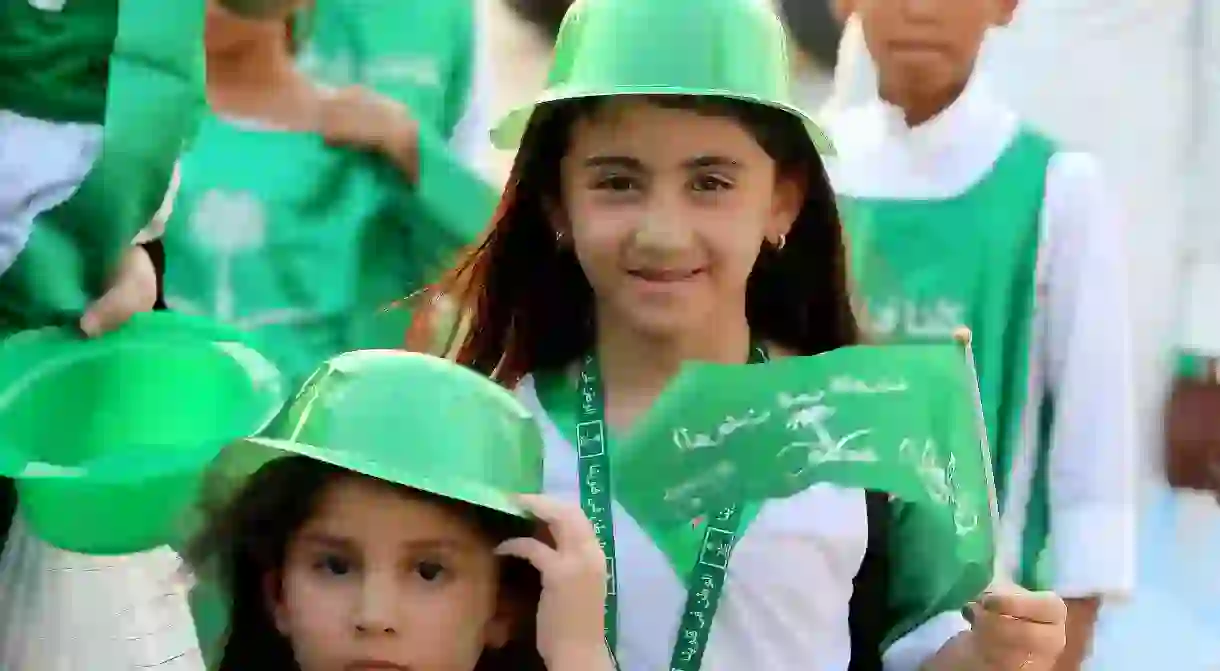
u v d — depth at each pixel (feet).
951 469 8.16
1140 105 9.29
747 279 8.53
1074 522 9.18
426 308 8.63
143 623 7.89
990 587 8.18
